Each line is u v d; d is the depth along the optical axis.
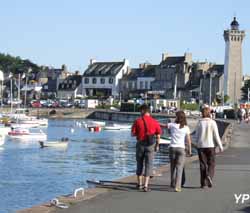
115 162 45.72
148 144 17.08
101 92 180.00
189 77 162.50
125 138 78.94
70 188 30.70
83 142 70.19
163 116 108.69
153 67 176.12
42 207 14.20
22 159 47.19
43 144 60.25
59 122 124.00
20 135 72.19
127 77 178.38
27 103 161.88
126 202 15.20
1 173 37.25
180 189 17.33
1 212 23.95
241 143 39.81
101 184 18.81
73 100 168.50
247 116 86.81
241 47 151.12
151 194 16.64
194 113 118.62
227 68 151.12
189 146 17.59
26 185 31.67
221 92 144.88
